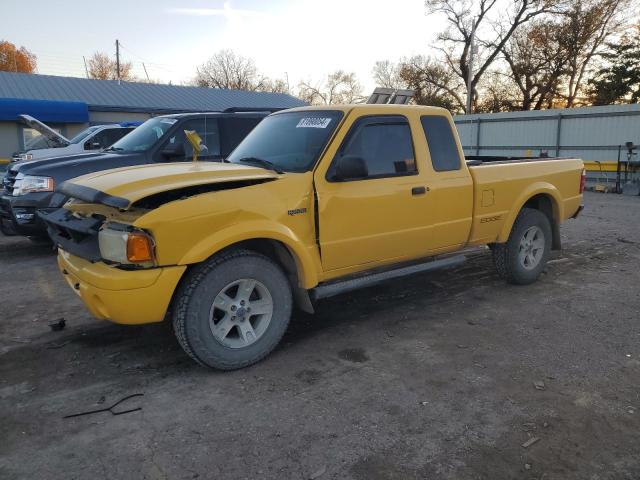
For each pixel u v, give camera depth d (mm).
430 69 45438
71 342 4418
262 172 4082
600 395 3443
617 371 3791
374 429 3074
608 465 2727
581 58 40000
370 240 4461
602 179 18391
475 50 38188
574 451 2846
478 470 2697
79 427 3117
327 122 4449
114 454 2855
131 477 2664
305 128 4578
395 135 4656
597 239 8781
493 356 4070
